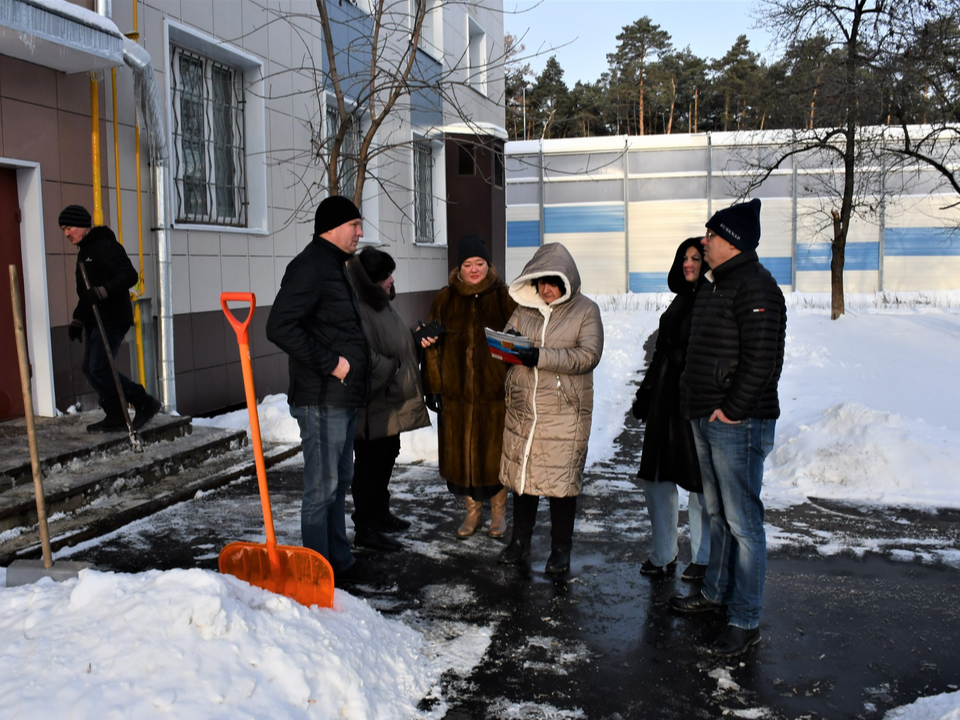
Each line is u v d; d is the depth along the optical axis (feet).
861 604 12.37
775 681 10.05
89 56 18.93
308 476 12.39
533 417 13.33
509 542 15.30
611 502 18.01
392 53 40.27
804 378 33.06
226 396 27.37
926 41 48.34
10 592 9.93
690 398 11.30
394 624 11.28
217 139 27.96
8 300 19.95
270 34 29.60
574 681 10.05
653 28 156.04
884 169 59.77
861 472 18.54
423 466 21.31
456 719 9.12
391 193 40.81
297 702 8.42
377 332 14.80
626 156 87.61
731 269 10.87
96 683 7.83
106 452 18.44
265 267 29.71
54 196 20.48
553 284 13.25
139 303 23.36
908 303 73.00
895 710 9.32
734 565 11.94
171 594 8.91
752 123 144.15
